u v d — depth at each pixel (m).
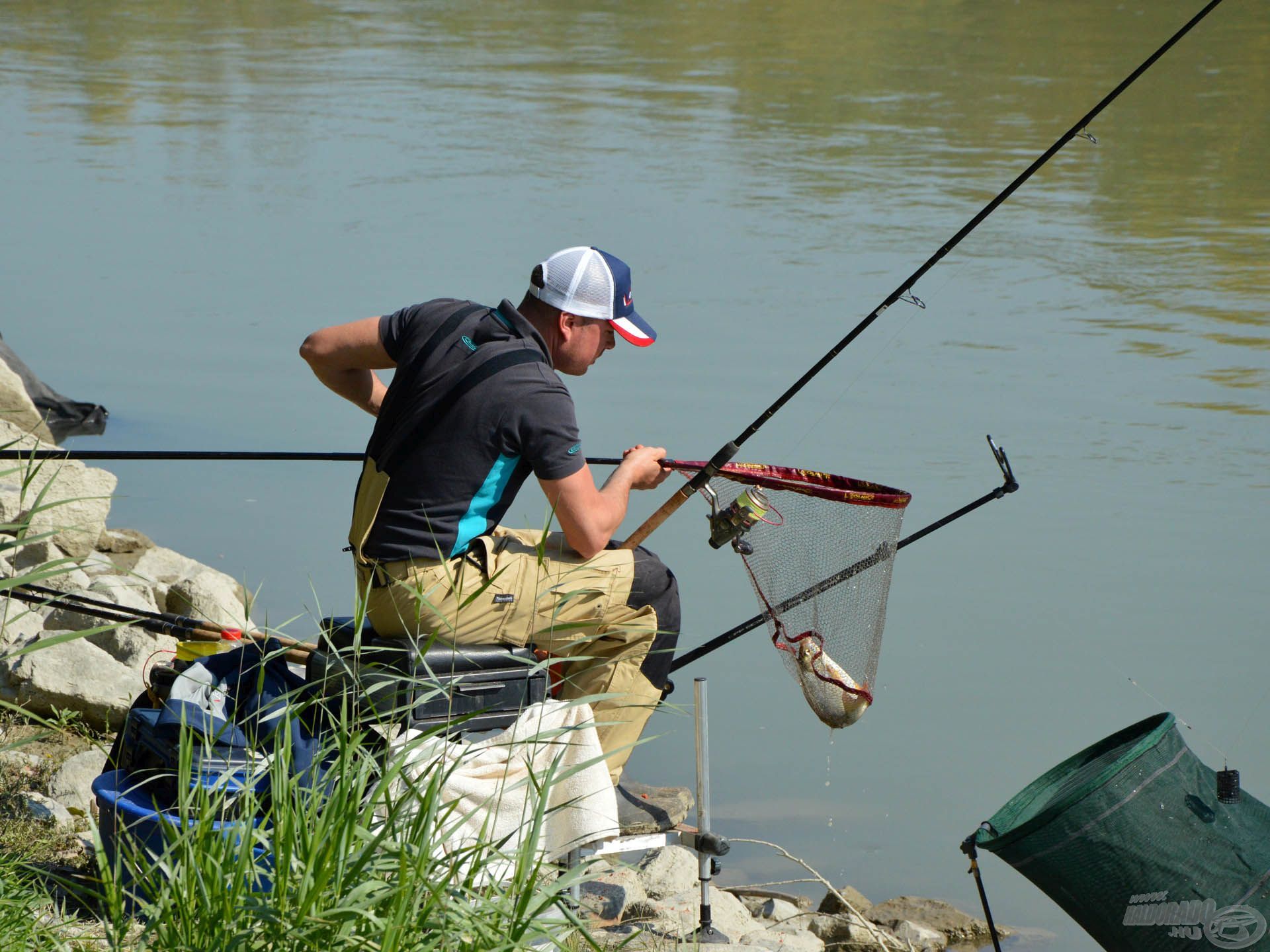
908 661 25.56
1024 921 19.67
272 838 11.09
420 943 10.13
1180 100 83.75
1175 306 46.22
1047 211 59.12
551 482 14.53
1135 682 24.55
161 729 13.95
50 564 12.03
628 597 15.21
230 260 51.06
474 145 71.50
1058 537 30.22
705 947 15.38
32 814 16.66
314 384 39.81
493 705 14.41
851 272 49.66
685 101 84.00
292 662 15.40
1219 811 13.92
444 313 15.07
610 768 15.38
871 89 88.00
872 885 20.19
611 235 54.09
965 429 35.47
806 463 33.31
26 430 33.31
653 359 40.25
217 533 30.92
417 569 14.34
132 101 83.62
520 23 116.25
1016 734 23.34
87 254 52.03
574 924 11.21
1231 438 34.75
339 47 105.25
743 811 21.66
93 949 11.27
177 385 39.53
